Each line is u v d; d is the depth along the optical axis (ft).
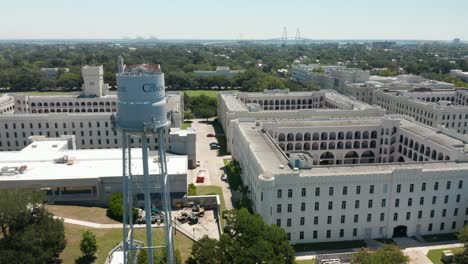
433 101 652.07
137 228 299.58
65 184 335.88
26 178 335.88
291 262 236.02
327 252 286.05
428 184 299.79
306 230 296.71
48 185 334.44
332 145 437.99
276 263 216.13
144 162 186.70
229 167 433.48
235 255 225.56
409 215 304.71
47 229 243.19
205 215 330.34
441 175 299.17
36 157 391.86
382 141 441.27
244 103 591.78
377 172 294.25
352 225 300.81
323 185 288.10
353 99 618.85
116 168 362.94
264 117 498.28
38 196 257.96
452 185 304.30
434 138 384.06
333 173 294.46
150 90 178.70
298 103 632.38
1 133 492.95
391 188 295.28
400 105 613.52
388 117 479.00
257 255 216.33
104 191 342.85
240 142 416.05
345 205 295.28
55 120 496.64
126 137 204.33
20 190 256.32
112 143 510.17
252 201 335.47
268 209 281.95
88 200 344.08
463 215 314.14
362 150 442.09
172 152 450.71
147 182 187.01
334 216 296.71
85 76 607.37
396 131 437.58
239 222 245.24
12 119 489.67
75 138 503.20
